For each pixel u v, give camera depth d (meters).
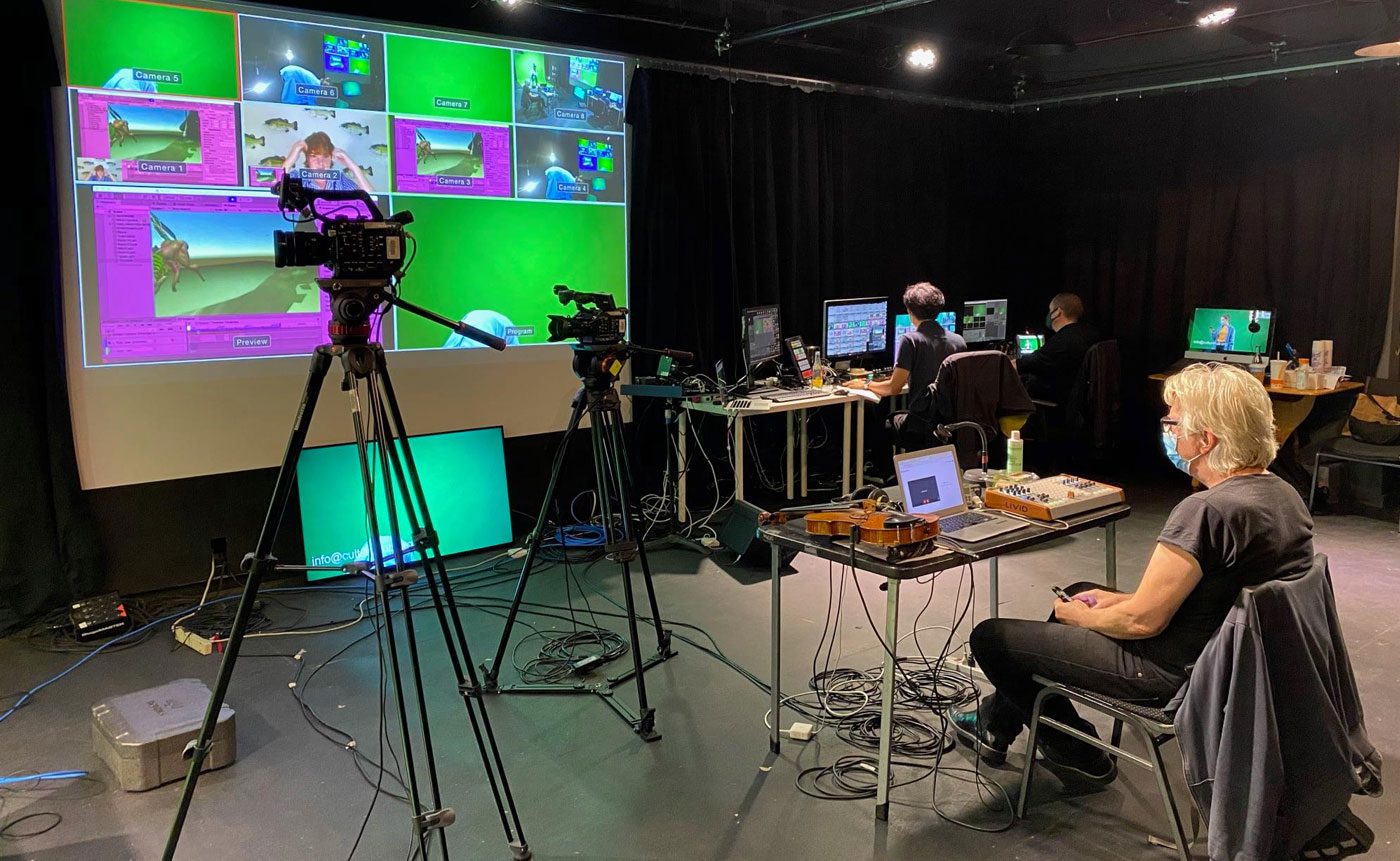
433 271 4.55
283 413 4.20
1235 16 5.31
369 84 4.30
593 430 2.88
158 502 4.00
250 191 4.05
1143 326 6.58
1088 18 5.78
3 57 3.51
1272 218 5.95
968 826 2.37
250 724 2.97
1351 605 3.88
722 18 5.26
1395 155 5.50
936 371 4.88
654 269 5.23
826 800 2.49
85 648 3.57
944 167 6.63
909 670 3.25
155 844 2.34
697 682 3.21
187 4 3.85
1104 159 6.62
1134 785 2.55
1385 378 5.57
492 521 4.59
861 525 2.35
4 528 3.68
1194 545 2.03
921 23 5.97
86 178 3.73
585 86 4.95
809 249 5.95
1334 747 1.82
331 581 4.19
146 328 3.89
